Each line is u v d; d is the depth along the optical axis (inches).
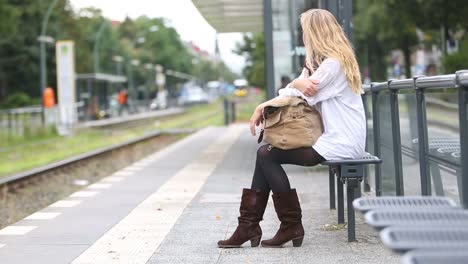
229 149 783.7
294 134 246.2
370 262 232.2
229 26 986.7
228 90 6141.7
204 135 1087.0
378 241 264.4
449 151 216.2
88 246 278.7
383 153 340.8
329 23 252.2
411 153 275.9
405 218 133.0
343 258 239.3
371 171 379.6
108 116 2500.0
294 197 258.8
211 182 485.1
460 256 103.3
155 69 5191.9
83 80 2428.6
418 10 904.9
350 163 245.3
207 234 294.8
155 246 273.1
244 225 263.4
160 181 504.7
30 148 1098.1
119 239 289.9
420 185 259.6
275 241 261.4
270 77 561.3
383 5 981.2
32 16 3122.5
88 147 1126.4
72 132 1557.6
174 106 4441.4
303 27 255.1
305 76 255.3
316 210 345.4
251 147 804.6
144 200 406.3
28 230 317.4
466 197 197.2
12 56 3144.7
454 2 861.2
